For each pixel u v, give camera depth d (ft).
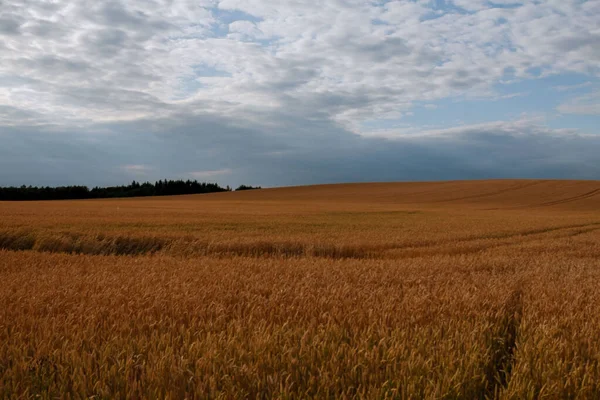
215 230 76.95
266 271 33.30
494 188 285.84
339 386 12.13
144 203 226.17
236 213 133.49
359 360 13.21
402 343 14.70
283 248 57.26
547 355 14.33
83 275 31.42
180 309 19.80
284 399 11.12
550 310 20.84
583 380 12.34
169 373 12.50
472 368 13.14
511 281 29.50
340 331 16.28
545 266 39.29
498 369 14.58
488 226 97.45
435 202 238.68
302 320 18.53
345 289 24.54
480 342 15.30
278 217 117.60
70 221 85.05
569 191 261.85
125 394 11.79
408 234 76.64
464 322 17.47
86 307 20.18
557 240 72.59
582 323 18.69
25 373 12.75
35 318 18.63
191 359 13.57
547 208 202.59
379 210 164.14
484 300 21.89
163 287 25.43
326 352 14.17
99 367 13.15
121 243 58.95
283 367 13.02
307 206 196.65
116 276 29.48
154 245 59.41
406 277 31.32
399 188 319.88
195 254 54.19
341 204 221.25
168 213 127.44
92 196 459.32
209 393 11.68
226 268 34.63
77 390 11.99
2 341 15.58
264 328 16.55
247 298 22.48
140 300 21.39
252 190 371.97
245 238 61.36
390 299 22.00
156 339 15.33
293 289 25.16
